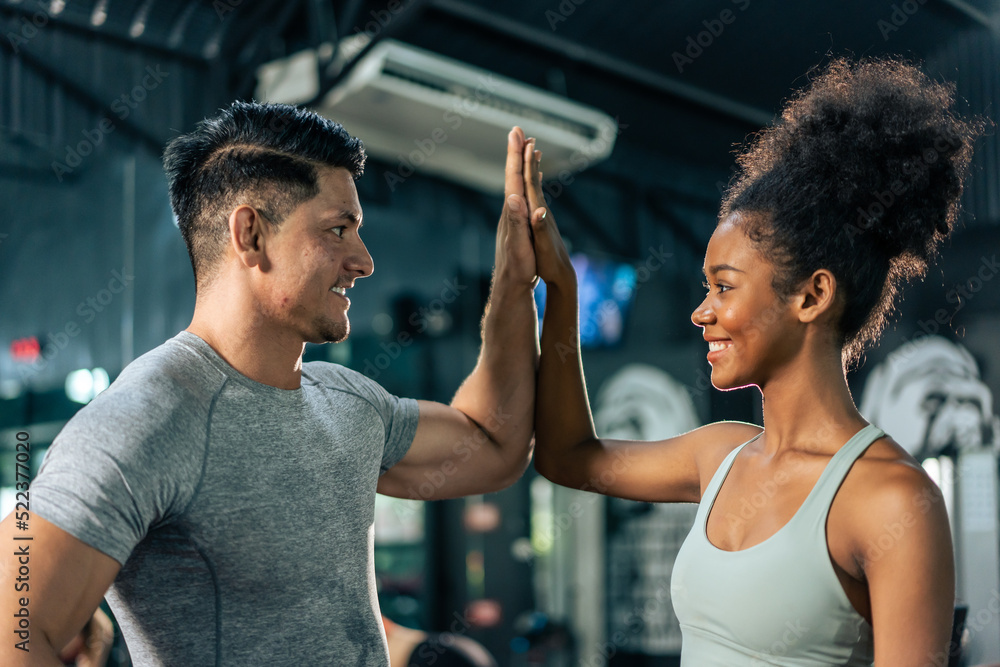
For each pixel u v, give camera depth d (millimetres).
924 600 898
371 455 1265
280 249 1157
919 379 5375
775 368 1091
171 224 4496
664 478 1339
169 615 1071
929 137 1085
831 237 1050
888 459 982
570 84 6016
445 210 6543
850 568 979
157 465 1021
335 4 5043
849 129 1080
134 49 4730
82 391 4281
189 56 4941
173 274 4461
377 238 6207
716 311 1109
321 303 1183
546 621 6477
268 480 1113
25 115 4293
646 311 7105
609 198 7273
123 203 4438
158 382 1079
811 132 1119
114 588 1092
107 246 4387
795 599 981
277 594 1100
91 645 1820
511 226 1393
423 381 6578
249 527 1085
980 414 5145
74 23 4488
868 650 998
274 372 1185
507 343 1461
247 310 1159
